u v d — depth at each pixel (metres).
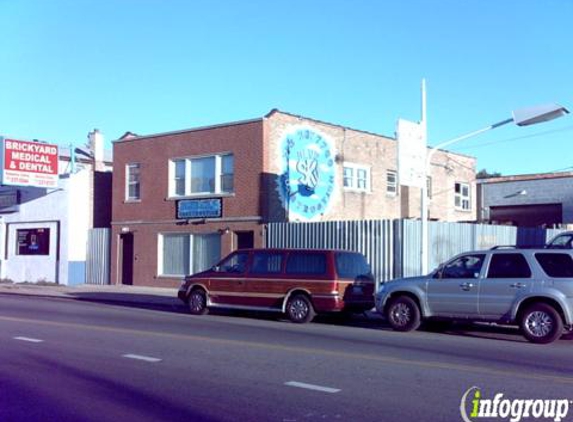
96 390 8.70
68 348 12.13
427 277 15.38
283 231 24.52
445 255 22.47
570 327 13.58
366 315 19.28
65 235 32.06
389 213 31.64
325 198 28.08
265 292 17.83
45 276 32.88
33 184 31.33
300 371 9.95
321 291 17.06
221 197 26.69
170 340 13.19
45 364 10.54
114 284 30.73
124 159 30.53
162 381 9.24
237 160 26.36
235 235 26.41
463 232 23.19
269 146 25.73
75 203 32.28
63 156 37.41
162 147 29.02
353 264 17.70
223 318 18.31
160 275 28.84
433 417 7.33
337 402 8.02
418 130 18.97
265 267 18.02
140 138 29.89
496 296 14.26
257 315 19.55
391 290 15.69
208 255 27.33
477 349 12.55
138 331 14.61
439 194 35.06
